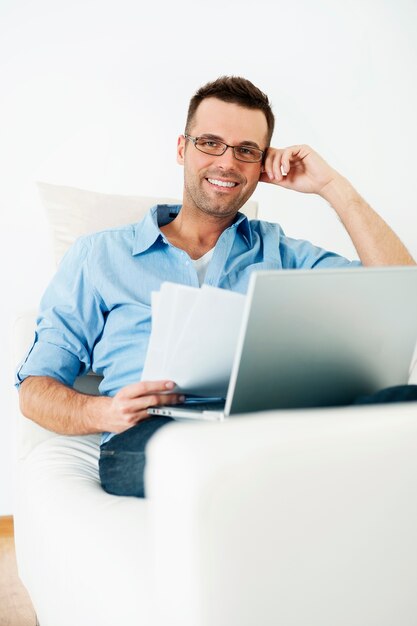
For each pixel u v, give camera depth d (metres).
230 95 1.67
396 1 2.57
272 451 0.71
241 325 1.07
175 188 2.42
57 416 1.43
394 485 0.78
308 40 2.50
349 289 1.08
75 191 1.83
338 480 0.75
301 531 0.74
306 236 2.56
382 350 1.19
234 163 1.67
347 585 0.79
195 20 2.38
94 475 1.40
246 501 0.70
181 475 0.69
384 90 2.60
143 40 2.35
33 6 2.24
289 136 2.53
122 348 1.60
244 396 1.09
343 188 1.77
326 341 1.11
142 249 1.64
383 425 0.77
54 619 1.21
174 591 0.72
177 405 1.26
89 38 2.30
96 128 2.33
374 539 0.79
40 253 2.31
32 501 1.34
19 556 1.53
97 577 1.01
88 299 1.63
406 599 0.84
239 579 0.72
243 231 1.78
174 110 2.39
